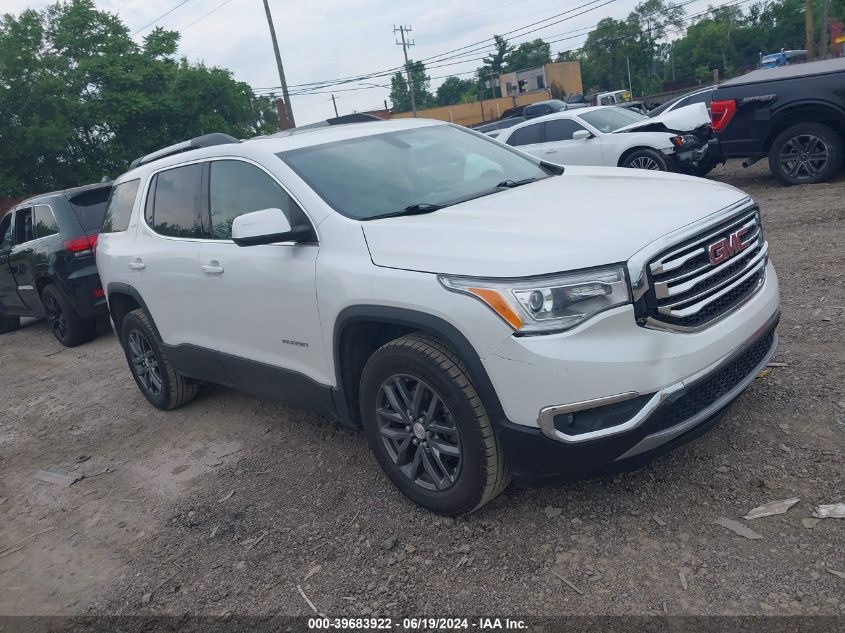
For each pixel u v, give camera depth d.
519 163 4.35
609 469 2.75
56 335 8.53
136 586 3.25
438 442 3.11
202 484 4.11
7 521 4.17
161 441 4.89
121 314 5.46
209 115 30.47
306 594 2.95
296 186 3.58
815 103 8.81
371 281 3.06
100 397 6.19
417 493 3.26
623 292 2.60
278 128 36.94
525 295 2.60
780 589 2.45
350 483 3.75
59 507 4.21
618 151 10.63
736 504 2.93
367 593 2.88
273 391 4.04
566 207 3.09
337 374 3.43
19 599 3.35
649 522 2.93
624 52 83.56
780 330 4.54
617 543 2.85
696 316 2.79
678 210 2.91
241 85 31.86
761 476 3.07
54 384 6.93
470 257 2.78
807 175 9.23
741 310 3.01
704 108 11.03
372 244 3.15
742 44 90.56
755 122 9.36
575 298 2.58
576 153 11.09
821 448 3.18
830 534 2.66
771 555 2.61
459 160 4.12
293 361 3.73
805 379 3.81
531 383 2.62
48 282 8.22
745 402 3.70
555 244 2.69
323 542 3.28
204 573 3.24
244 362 4.08
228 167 4.07
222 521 3.65
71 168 27.33
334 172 3.68
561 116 11.55
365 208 3.45
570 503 3.16
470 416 2.86
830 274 5.46
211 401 5.46
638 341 2.62
